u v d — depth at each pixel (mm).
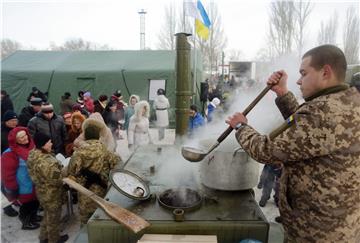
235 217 1390
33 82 7992
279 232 1643
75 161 2166
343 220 1050
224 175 1621
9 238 2576
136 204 1535
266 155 1068
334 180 1020
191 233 1326
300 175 1085
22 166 2598
